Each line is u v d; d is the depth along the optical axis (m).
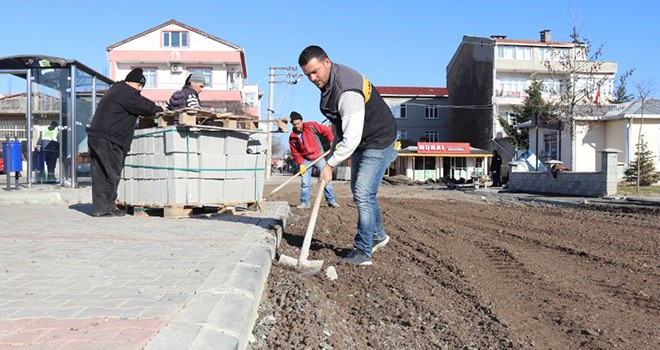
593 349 4.12
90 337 3.15
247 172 9.99
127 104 9.05
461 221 12.13
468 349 4.10
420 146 47.97
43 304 3.82
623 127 31.28
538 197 20.98
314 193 22.08
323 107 6.10
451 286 5.86
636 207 15.42
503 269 6.75
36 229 7.66
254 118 9.82
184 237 6.93
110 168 9.17
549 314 4.97
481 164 50.41
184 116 8.63
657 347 4.17
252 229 7.69
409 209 15.46
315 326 4.23
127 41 56.12
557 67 49.94
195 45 56.34
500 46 51.62
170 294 4.11
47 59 13.17
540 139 37.09
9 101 22.58
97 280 4.57
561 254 7.86
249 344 3.82
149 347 2.98
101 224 8.24
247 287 4.32
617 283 6.08
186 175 9.03
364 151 6.37
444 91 66.62
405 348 4.12
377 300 5.24
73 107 13.48
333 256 7.03
